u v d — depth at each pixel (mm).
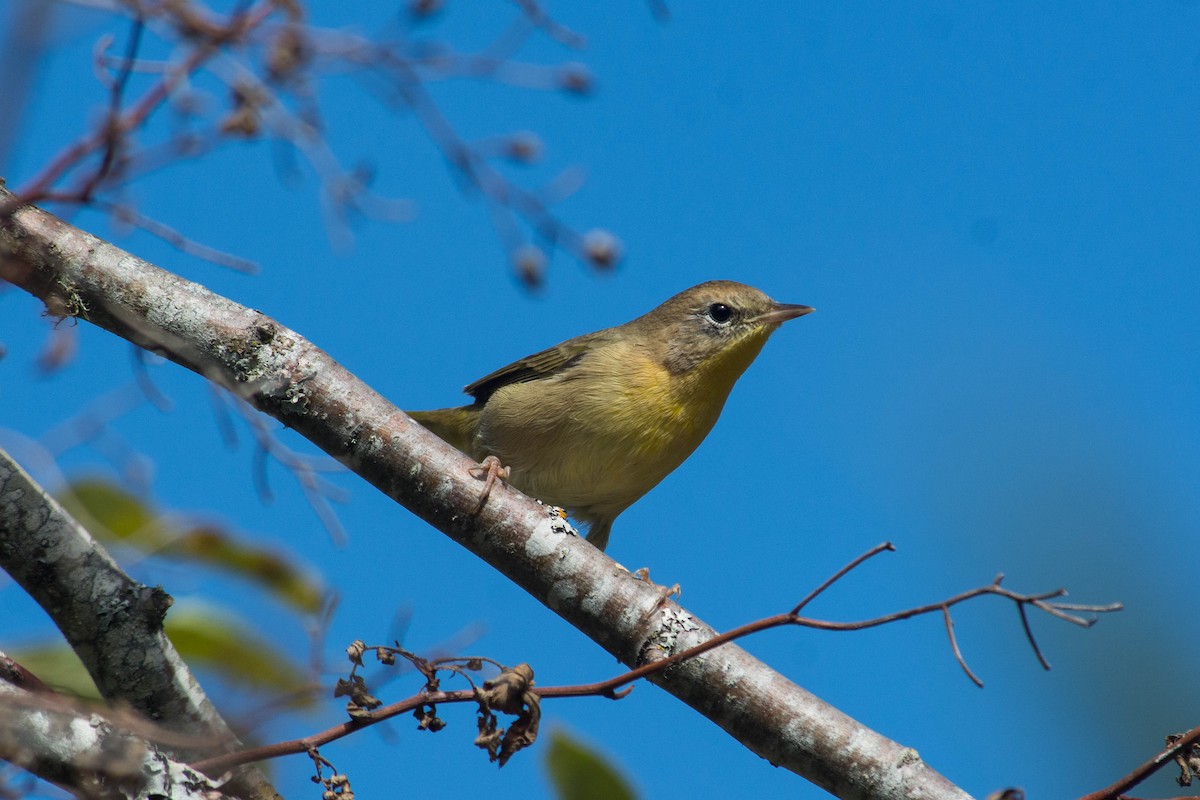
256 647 7758
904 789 7613
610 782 7758
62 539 7242
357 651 6434
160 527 8156
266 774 6965
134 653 7246
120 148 7113
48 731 5969
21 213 7988
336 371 8570
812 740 7828
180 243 7859
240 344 8344
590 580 8406
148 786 6125
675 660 6738
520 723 6598
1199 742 6562
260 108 7840
